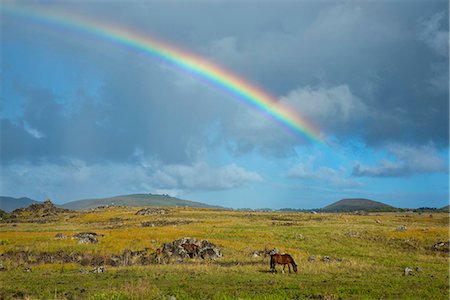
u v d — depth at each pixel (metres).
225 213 137.75
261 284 27.67
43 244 48.91
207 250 45.91
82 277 30.84
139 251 46.25
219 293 23.94
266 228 77.62
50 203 167.25
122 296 22.39
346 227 79.62
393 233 63.28
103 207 185.50
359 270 35.06
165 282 28.22
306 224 88.75
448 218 116.19
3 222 118.06
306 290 25.38
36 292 24.97
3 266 37.28
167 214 130.12
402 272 34.03
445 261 43.28
